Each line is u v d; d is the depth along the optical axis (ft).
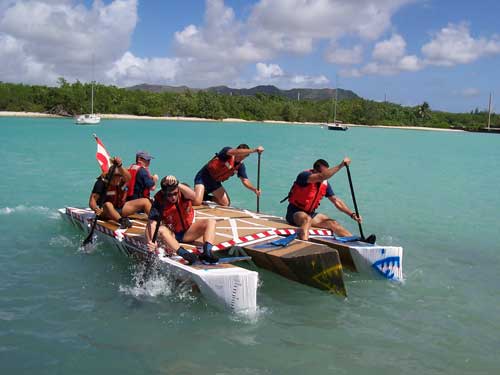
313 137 146.72
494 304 17.39
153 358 12.79
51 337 13.65
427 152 101.45
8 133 106.11
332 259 17.25
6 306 15.43
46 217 27.73
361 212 33.58
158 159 63.77
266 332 14.61
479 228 29.35
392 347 14.01
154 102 283.59
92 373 12.01
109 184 22.15
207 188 27.04
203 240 18.71
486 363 13.26
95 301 16.15
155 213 17.84
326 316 15.94
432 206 36.68
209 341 13.84
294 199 22.06
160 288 17.44
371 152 94.38
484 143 153.38
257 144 102.78
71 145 78.48
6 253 20.68
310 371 12.53
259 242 19.75
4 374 11.81
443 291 18.56
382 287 18.79
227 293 15.57
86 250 21.62
